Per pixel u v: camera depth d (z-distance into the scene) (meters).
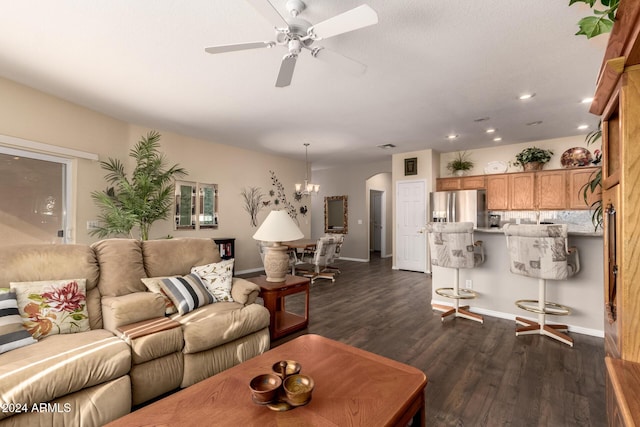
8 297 1.82
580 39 2.44
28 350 1.66
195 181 5.52
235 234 6.22
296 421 1.14
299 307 4.00
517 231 2.92
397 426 1.20
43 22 2.25
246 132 5.15
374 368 1.55
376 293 4.74
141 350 1.82
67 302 2.00
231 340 2.27
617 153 1.29
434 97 3.62
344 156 7.27
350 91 3.46
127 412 1.70
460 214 5.86
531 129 4.96
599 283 3.00
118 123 4.42
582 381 2.19
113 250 2.44
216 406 1.23
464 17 2.19
